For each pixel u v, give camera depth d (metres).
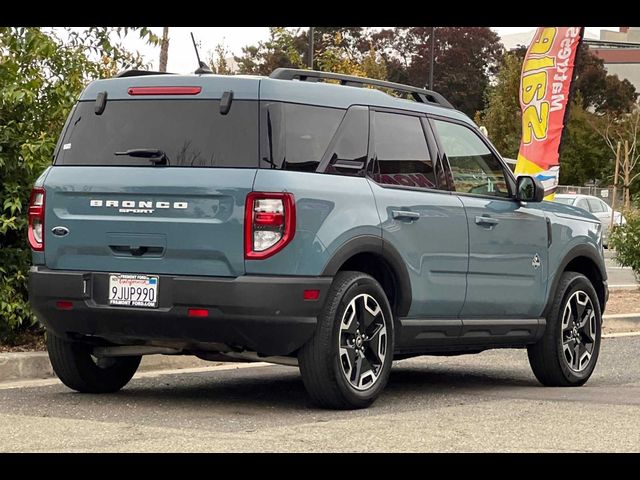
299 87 7.60
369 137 7.96
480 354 11.60
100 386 8.37
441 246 8.32
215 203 7.27
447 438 6.59
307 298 7.25
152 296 7.37
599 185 55.28
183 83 7.60
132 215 7.48
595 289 10.15
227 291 7.16
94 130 7.81
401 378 9.73
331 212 7.45
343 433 6.68
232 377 9.53
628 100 69.56
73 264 7.68
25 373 9.17
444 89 67.88
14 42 10.26
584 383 9.55
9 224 9.72
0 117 10.16
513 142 52.75
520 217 9.09
